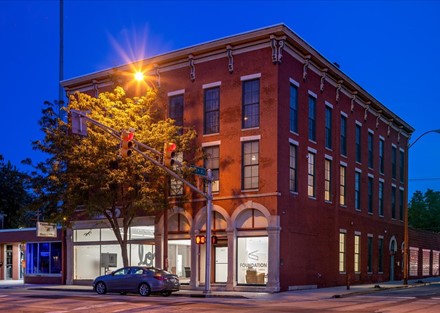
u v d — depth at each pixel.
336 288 31.75
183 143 30.55
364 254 38.62
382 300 23.36
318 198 32.75
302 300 23.73
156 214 32.69
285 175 29.42
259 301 23.27
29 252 40.84
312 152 32.38
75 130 19.31
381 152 43.47
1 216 57.66
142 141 28.64
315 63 33.03
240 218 29.78
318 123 33.28
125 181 28.69
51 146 29.67
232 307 20.02
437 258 56.50
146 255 33.56
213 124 31.44
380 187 42.88
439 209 72.06
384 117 43.72
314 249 31.78
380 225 42.03
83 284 36.44
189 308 19.56
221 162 30.59
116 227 30.28
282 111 29.45
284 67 29.89
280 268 28.36
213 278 30.64
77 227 36.84
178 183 32.00
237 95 30.47
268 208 28.56
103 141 28.14
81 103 29.84
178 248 32.88
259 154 29.27
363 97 39.19
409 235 48.66
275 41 29.19
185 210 31.70
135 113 30.42
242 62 30.47
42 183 29.52
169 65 33.34
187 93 32.44
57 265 39.09
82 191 29.30
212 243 27.17
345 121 37.09
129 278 26.39
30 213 62.47
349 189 36.91
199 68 32.19
